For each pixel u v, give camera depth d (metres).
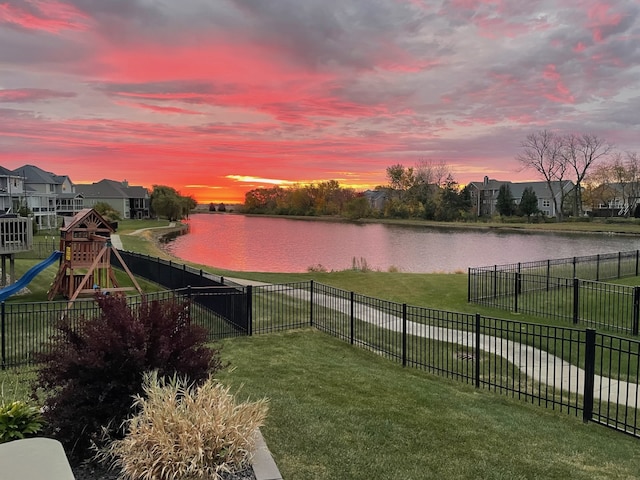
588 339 5.99
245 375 7.07
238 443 3.66
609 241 46.91
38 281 16.89
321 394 6.31
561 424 5.92
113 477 3.54
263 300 14.38
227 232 62.25
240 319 10.12
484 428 5.47
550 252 37.75
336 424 5.20
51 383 3.99
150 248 37.31
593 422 6.02
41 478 2.72
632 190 72.38
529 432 5.47
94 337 3.97
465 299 14.77
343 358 8.52
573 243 45.00
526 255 35.94
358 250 40.12
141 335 4.11
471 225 68.44
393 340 10.15
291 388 6.50
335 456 4.39
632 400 6.96
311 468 4.12
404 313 8.48
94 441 3.70
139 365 3.99
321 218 100.00
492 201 92.56
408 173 86.88
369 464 4.27
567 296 14.50
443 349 9.54
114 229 13.87
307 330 10.56
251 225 79.25
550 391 7.33
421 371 8.13
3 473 2.77
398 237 53.34
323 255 36.78
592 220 66.75
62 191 68.06
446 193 80.81
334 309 13.05
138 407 3.88
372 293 15.95
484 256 35.66
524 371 8.28
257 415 3.93
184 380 4.16
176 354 4.39
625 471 4.51
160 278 16.47
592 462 4.70
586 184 76.88
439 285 17.11
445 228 68.12
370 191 106.06
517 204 80.06
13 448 3.13
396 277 19.08
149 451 3.36
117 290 13.55
